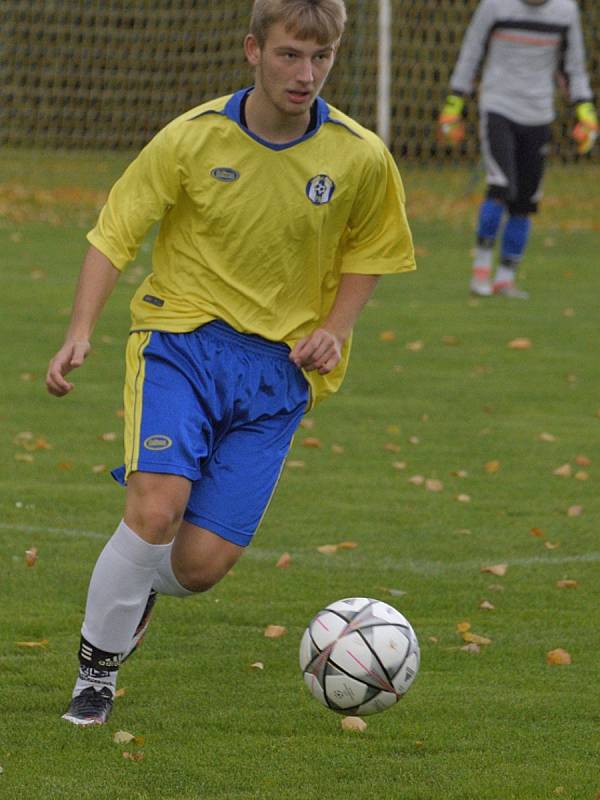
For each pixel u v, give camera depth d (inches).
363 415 1277.1
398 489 1030.4
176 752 546.9
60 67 3496.6
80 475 1047.0
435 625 730.2
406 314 1776.6
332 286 620.7
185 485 553.9
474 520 949.8
